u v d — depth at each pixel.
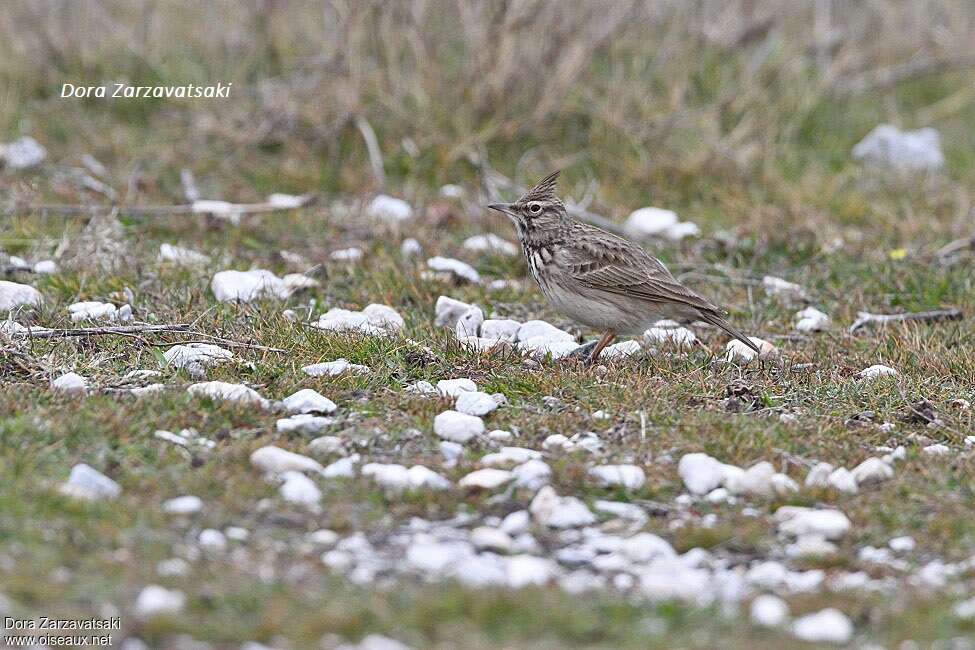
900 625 7.44
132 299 13.64
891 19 22.50
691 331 13.84
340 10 19.41
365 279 14.98
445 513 9.10
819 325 14.17
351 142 19.14
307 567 8.05
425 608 7.35
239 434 10.20
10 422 9.70
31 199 16.72
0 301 13.04
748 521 9.10
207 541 8.32
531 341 13.12
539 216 13.15
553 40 19.56
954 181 19.84
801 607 7.71
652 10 20.52
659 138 19.61
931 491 9.62
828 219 17.84
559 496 9.41
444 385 11.49
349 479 9.41
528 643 7.15
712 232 17.47
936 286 15.20
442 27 20.20
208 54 20.48
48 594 7.33
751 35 21.20
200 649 6.93
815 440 10.60
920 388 11.94
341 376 11.44
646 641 7.20
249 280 14.17
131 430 9.85
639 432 10.64
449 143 18.98
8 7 20.44
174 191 17.86
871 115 21.66
